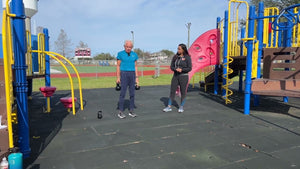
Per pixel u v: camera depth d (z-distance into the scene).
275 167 2.51
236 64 7.80
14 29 2.53
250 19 4.92
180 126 4.17
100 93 8.80
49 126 4.17
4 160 2.14
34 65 6.25
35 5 5.97
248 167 2.51
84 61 57.41
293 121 4.54
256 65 5.53
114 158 2.75
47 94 5.29
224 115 5.06
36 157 2.76
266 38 6.50
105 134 3.69
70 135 3.64
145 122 4.45
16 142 2.76
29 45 5.46
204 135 3.64
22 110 2.66
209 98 7.58
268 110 5.60
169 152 2.93
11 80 2.81
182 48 5.06
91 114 5.17
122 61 4.66
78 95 8.26
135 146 3.15
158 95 8.30
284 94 4.61
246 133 3.75
